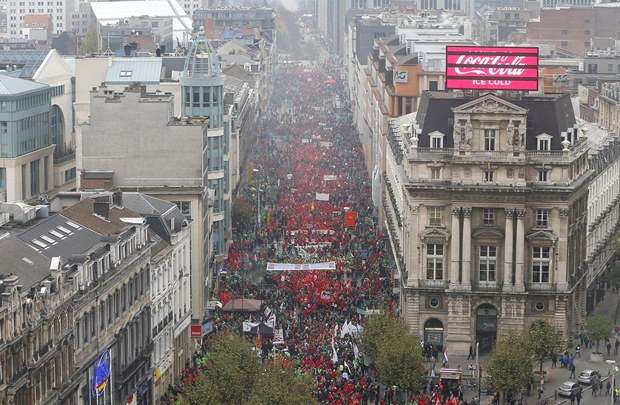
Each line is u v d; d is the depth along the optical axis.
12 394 137.38
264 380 168.38
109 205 192.50
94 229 183.12
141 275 188.62
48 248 167.00
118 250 178.00
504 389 190.88
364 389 193.38
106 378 170.38
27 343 143.12
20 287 142.12
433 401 194.00
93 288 165.38
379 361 192.75
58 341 152.12
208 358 181.38
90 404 164.38
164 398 194.38
